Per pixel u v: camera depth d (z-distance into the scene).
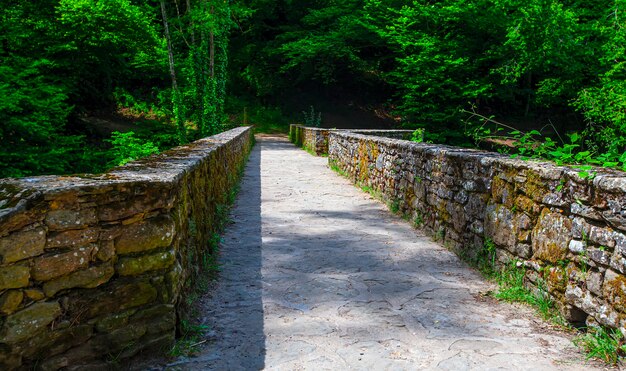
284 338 2.77
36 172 13.81
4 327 1.98
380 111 34.56
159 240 2.49
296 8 34.66
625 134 9.83
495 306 3.29
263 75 34.97
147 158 4.03
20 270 2.02
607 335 2.57
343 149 10.90
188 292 3.08
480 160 4.18
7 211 1.96
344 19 29.17
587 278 2.76
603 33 18.06
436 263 4.34
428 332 2.86
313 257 4.50
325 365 2.45
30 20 19.17
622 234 2.50
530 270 3.39
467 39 23.14
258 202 7.46
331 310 3.21
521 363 2.47
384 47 33.78
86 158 15.98
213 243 4.45
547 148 3.98
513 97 25.48
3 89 13.01
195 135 23.42
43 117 14.09
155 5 31.45
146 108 28.53
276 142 24.77
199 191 3.93
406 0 26.55
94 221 2.26
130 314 2.39
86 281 2.23
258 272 4.04
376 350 2.62
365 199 7.76
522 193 3.54
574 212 2.91
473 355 2.56
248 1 32.50
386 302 3.36
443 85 22.61
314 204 7.31
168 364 2.44
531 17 18.80
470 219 4.38
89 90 26.00
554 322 3.00
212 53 21.56
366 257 4.52
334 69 33.12
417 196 5.88
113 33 21.78
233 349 2.62
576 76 19.69
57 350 2.15
